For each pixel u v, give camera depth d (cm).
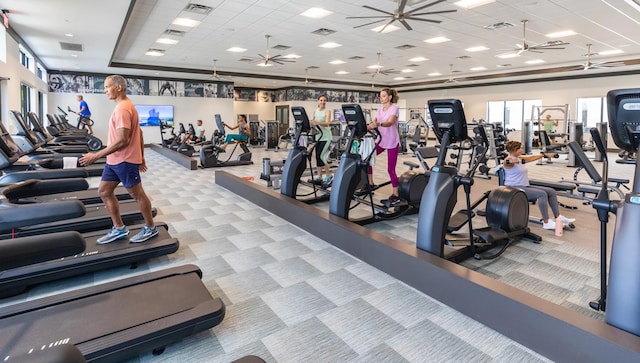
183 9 756
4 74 734
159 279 228
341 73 1673
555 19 812
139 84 1595
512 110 1783
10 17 729
